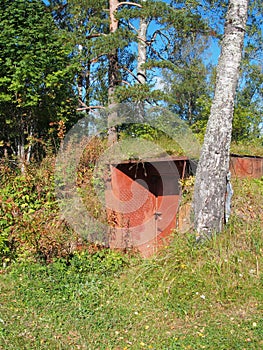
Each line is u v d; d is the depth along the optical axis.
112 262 6.49
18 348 4.04
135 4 12.05
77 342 4.29
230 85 6.49
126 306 5.16
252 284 5.35
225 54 6.56
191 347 4.09
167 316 4.84
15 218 6.92
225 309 4.93
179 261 5.86
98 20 11.91
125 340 4.36
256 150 10.74
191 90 17.27
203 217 6.39
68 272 6.03
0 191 7.33
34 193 7.57
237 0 6.54
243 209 7.17
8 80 8.07
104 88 17.62
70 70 9.32
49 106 9.05
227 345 4.08
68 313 4.94
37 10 9.12
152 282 5.59
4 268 6.25
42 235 6.50
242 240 6.29
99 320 4.78
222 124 6.46
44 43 8.84
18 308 4.96
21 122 8.88
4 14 8.49
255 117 18.12
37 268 6.15
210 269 5.61
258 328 4.41
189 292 5.23
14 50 8.21
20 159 8.38
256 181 8.51
